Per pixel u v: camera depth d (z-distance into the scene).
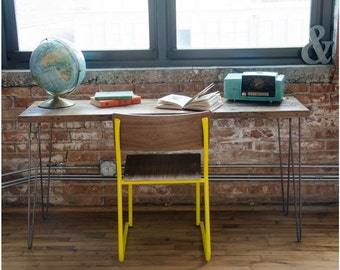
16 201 3.14
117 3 2.99
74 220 3.02
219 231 2.84
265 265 2.50
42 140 3.04
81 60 2.57
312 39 2.91
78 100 2.86
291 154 2.75
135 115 2.26
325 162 3.04
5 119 3.01
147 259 2.57
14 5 2.99
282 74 2.88
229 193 3.13
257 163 3.06
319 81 2.89
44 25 3.04
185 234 2.83
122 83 2.94
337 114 2.95
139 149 2.34
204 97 2.49
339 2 2.80
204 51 3.01
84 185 3.14
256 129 3.00
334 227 2.87
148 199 3.15
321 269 2.45
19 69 3.03
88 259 2.58
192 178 2.41
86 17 3.02
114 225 2.96
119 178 2.40
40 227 2.94
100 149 3.06
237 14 2.98
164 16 2.95
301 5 2.95
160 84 2.94
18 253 2.65
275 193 3.12
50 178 3.10
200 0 2.97
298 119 2.78
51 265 2.53
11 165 3.09
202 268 2.48
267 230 2.85
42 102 2.68
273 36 3.01
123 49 3.04
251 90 2.57
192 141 2.33
